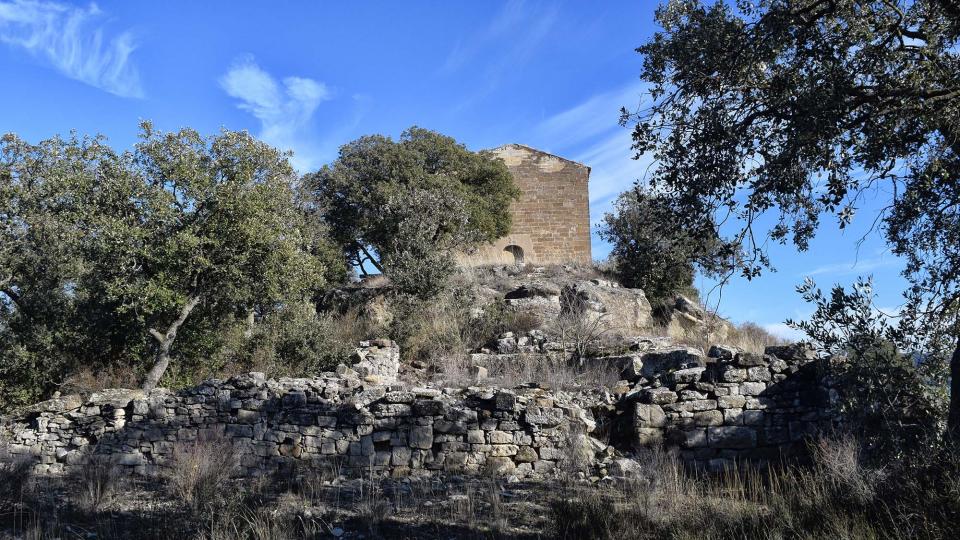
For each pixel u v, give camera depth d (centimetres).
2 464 1072
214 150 1834
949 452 639
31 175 2000
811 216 699
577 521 779
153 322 1816
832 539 661
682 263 759
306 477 1059
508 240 3562
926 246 739
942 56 629
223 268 1747
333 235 3044
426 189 3042
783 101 650
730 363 1168
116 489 1001
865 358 684
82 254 1788
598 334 1995
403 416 1166
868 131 620
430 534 781
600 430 1212
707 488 990
